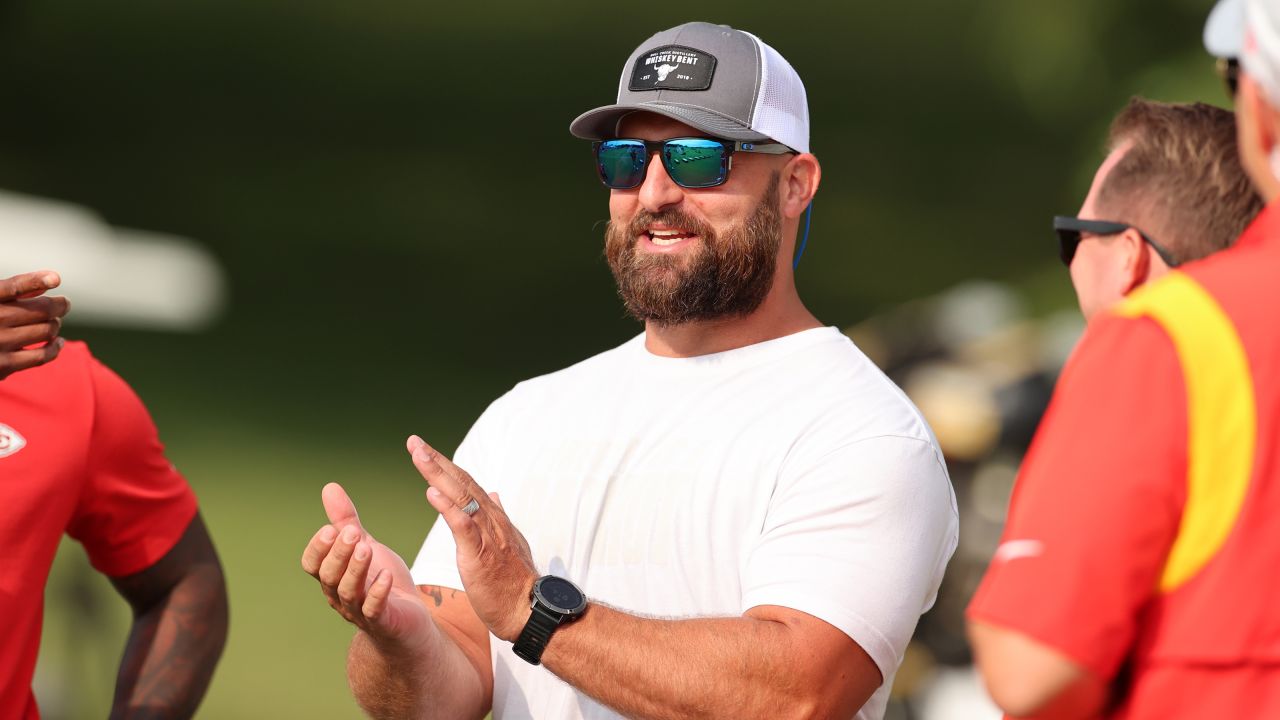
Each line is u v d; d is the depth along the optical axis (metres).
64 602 19.97
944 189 85.62
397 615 9.48
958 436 19.17
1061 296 57.50
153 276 26.30
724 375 10.39
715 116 10.27
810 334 10.52
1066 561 6.45
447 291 66.75
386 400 49.59
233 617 28.19
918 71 106.56
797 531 9.54
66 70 99.12
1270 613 6.35
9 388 9.97
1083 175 66.25
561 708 9.97
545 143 92.06
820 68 107.38
